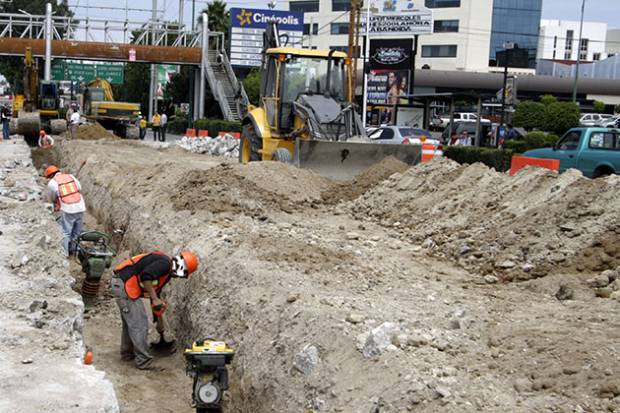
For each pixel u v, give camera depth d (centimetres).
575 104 3772
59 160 2836
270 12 4931
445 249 960
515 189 1055
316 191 1383
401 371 544
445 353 580
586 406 474
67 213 1251
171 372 859
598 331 600
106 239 1155
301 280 816
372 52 3481
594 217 884
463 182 1171
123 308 862
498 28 7819
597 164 1686
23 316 746
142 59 4294
